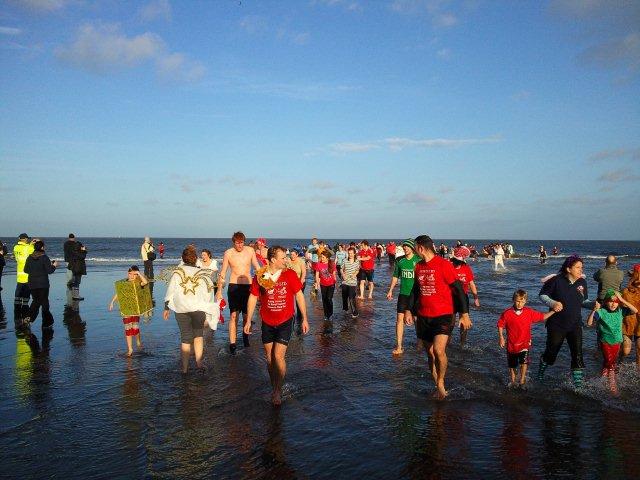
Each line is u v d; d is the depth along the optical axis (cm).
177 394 637
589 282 2303
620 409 579
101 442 485
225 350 902
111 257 5928
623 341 794
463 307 631
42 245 1126
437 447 473
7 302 1551
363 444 480
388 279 2548
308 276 2744
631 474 419
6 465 436
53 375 728
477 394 637
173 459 449
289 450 468
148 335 1041
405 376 729
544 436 498
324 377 721
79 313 1334
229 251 908
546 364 693
